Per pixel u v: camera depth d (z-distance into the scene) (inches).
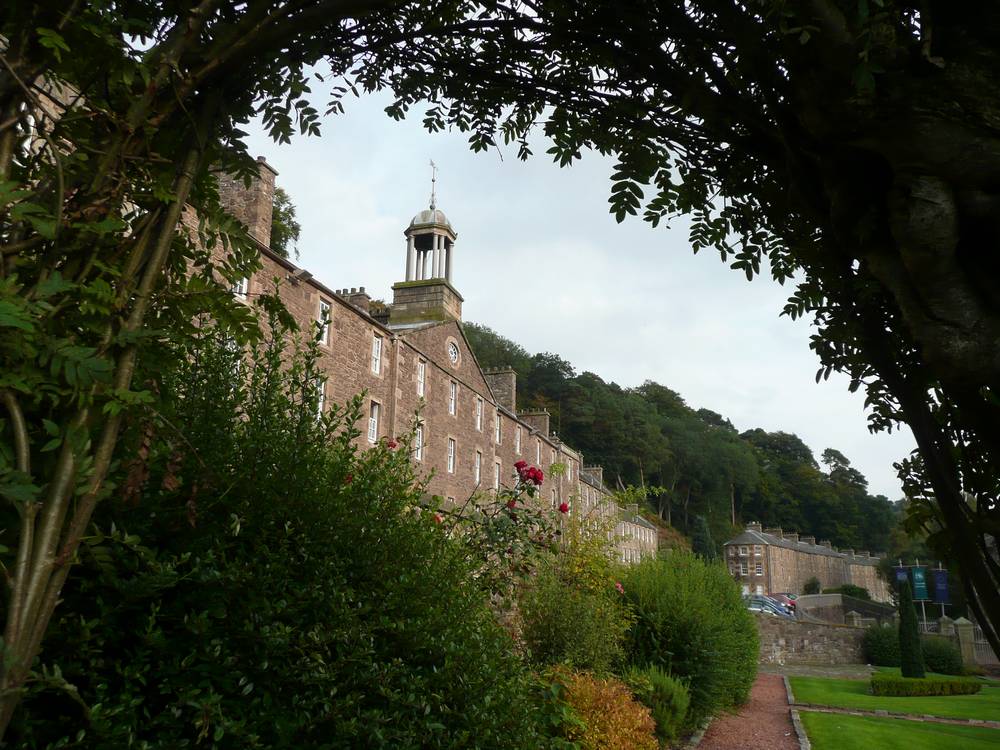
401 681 111.6
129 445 69.2
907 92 64.9
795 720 498.6
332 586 108.3
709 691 403.5
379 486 126.2
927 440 90.8
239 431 113.5
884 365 94.1
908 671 999.6
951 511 88.7
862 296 90.7
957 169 63.5
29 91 58.6
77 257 59.9
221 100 70.7
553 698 211.5
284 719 97.0
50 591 51.8
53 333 58.4
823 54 66.9
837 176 73.7
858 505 4183.1
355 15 70.7
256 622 97.8
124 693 83.3
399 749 107.4
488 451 1258.6
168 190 65.6
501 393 1460.4
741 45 77.9
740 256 119.2
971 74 63.7
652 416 3280.0
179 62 66.7
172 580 82.3
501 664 146.4
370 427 880.9
